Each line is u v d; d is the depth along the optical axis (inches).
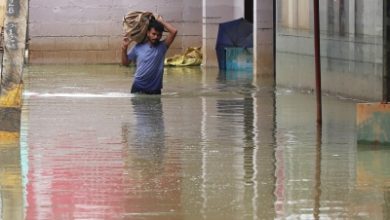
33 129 908.0
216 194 615.8
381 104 805.9
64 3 2017.7
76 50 2027.6
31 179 663.8
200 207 580.1
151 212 567.5
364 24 1116.5
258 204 587.5
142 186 641.0
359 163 725.3
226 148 800.3
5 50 842.2
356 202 593.0
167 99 1203.2
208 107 1109.1
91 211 569.6
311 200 599.5
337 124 945.5
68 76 1611.7
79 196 609.9
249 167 711.7
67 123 954.1
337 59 1205.7
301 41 1334.9
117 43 2032.5
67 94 1254.9
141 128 921.5
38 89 1331.2
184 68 1868.8
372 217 555.5
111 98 1204.5
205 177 671.8
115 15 2030.0
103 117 1005.2
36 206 582.6
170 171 694.5
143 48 1262.3
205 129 915.4
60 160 739.4
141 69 1252.5
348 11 1165.1
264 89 1365.7
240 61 1802.4
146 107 1105.4
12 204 587.5
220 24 1840.6
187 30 2043.6
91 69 1823.3
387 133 804.0
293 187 637.9
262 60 1662.2
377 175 678.5
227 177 673.0
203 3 1908.2
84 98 1200.8
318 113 941.8
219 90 1342.3
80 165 717.9
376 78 1089.4
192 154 768.9
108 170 698.2
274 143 825.5
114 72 1718.8
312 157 754.8
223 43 1824.6
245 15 1930.4
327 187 637.9
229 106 1119.0
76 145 813.2
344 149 791.7
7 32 839.1
